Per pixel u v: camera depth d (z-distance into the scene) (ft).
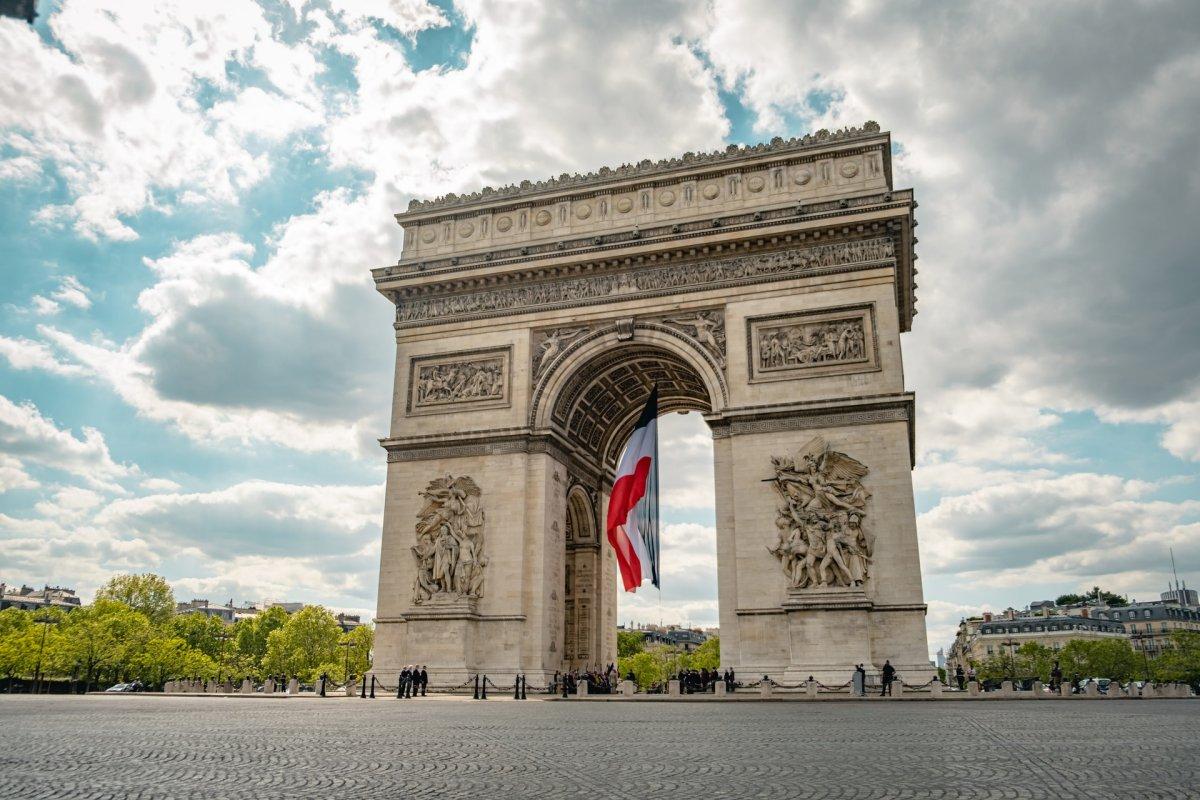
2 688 569.23
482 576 245.86
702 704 181.68
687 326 251.39
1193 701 202.18
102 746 77.92
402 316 278.05
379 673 246.06
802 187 252.62
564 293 264.31
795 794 48.62
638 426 263.90
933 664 208.44
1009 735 89.45
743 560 225.76
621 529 265.95
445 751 74.69
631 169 269.64
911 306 270.26
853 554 216.33
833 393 231.71
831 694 203.51
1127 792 47.55
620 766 62.90
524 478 250.98
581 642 289.94
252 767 62.08
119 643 552.00
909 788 50.47
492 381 263.70
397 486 261.24
